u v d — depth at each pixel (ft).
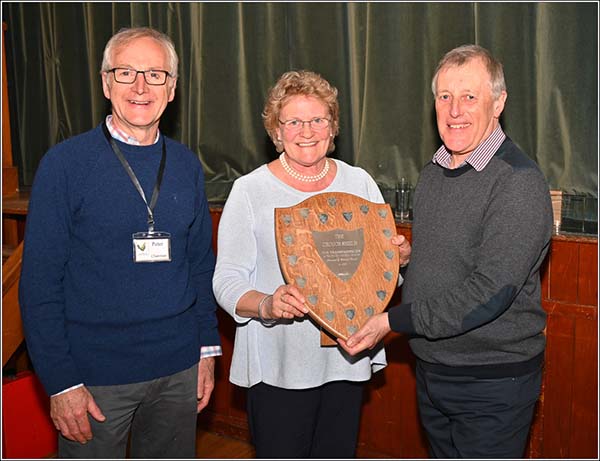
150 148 5.82
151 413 6.10
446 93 5.41
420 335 5.58
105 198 5.52
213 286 5.78
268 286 5.79
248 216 5.82
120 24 11.07
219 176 10.38
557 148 7.79
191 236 6.26
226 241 5.83
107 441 5.81
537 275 5.51
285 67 9.60
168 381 5.97
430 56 8.46
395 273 5.76
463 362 5.45
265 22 9.63
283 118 5.70
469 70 5.32
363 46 8.92
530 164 5.22
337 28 9.11
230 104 10.10
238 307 5.54
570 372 7.57
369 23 8.79
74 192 5.46
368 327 5.39
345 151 9.26
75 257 5.58
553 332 7.63
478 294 5.03
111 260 5.56
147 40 5.66
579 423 7.58
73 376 5.57
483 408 5.45
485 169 5.32
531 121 7.93
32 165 12.80
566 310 7.49
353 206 5.86
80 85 11.82
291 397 5.83
